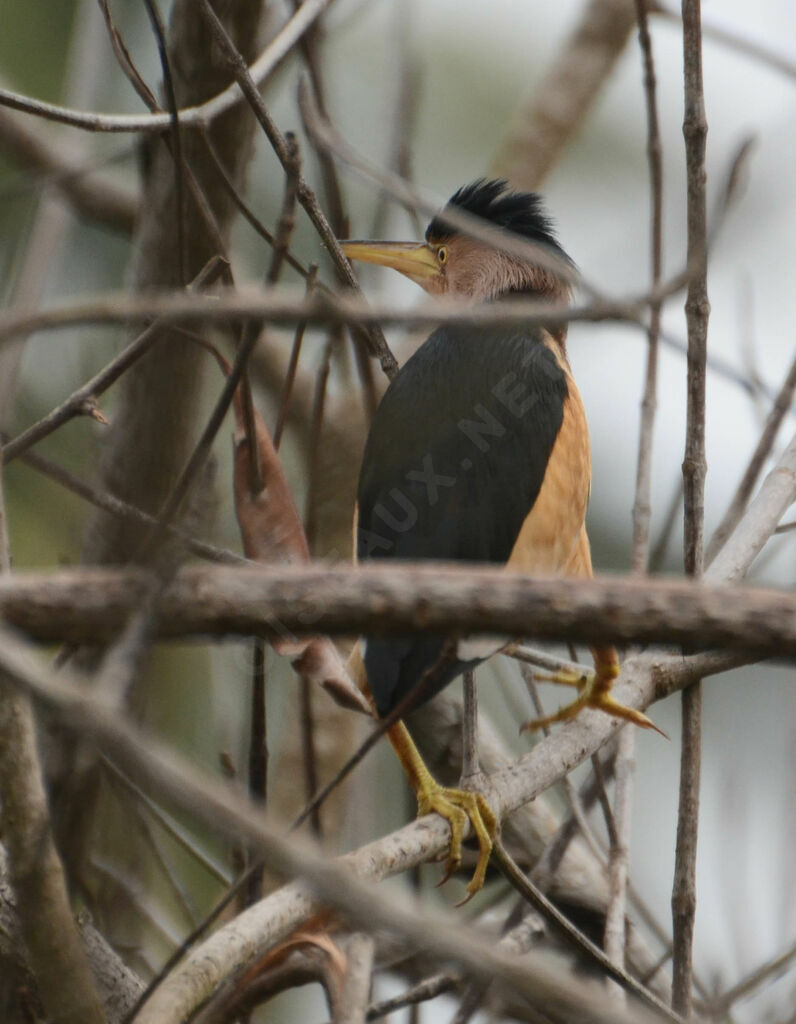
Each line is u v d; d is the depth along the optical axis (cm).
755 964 680
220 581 341
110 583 342
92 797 661
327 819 851
